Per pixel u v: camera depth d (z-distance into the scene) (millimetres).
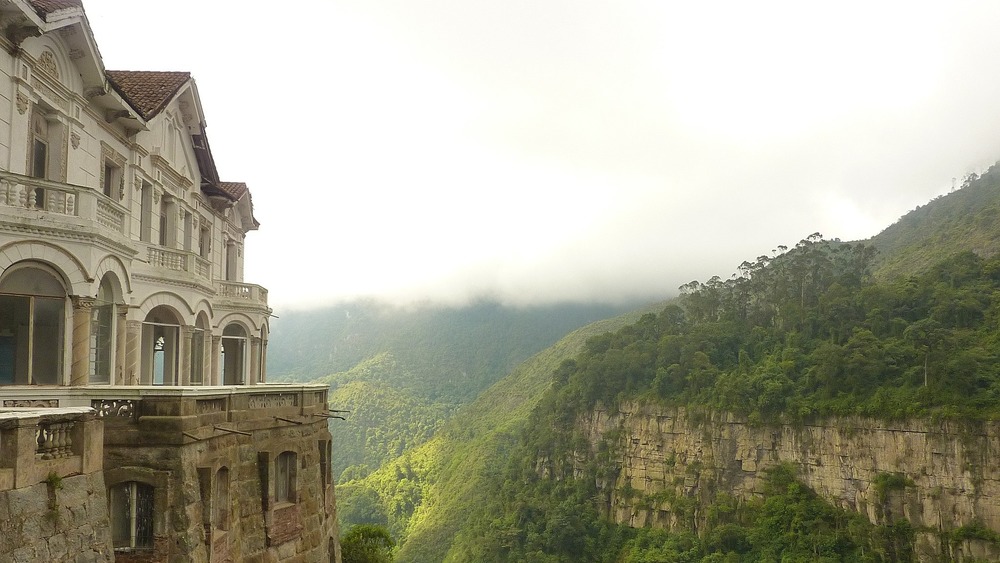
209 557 17547
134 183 28266
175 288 29641
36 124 21781
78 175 23812
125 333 23953
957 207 150375
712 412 98438
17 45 20031
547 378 189625
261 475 21891
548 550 104750
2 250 18422
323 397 27453
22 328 19172
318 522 25703
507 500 120188
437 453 184250
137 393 16906
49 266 19656
